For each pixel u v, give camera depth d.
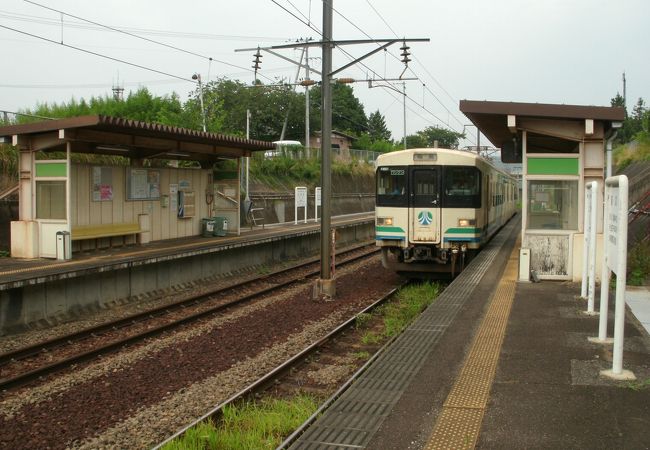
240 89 51.97
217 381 7.48
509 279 11.15
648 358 6.20
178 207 17.89
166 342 9.34
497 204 20.11
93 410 6.52
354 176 41.69
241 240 17.55
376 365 6.23
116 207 15.48
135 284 12.83
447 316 8.26
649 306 8.98
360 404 5.21
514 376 5.71
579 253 10.83
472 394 5.27
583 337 7.07
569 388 5.33
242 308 12.02
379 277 16.47
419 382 5.63
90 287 11.65
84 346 9.28
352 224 26.80
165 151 16.22
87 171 14.49
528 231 11.02
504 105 10.39
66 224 13.56
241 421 6.07
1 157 16.53
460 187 13.66
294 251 20.89
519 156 14.32
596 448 4.15
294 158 36.00
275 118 52.69
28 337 9.77
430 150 13.75
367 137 59.94
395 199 13.95
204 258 15.33
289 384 7.45
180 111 27.11
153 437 5.86
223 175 19.75
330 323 10.80
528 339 7.02
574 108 10.20
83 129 13.27
